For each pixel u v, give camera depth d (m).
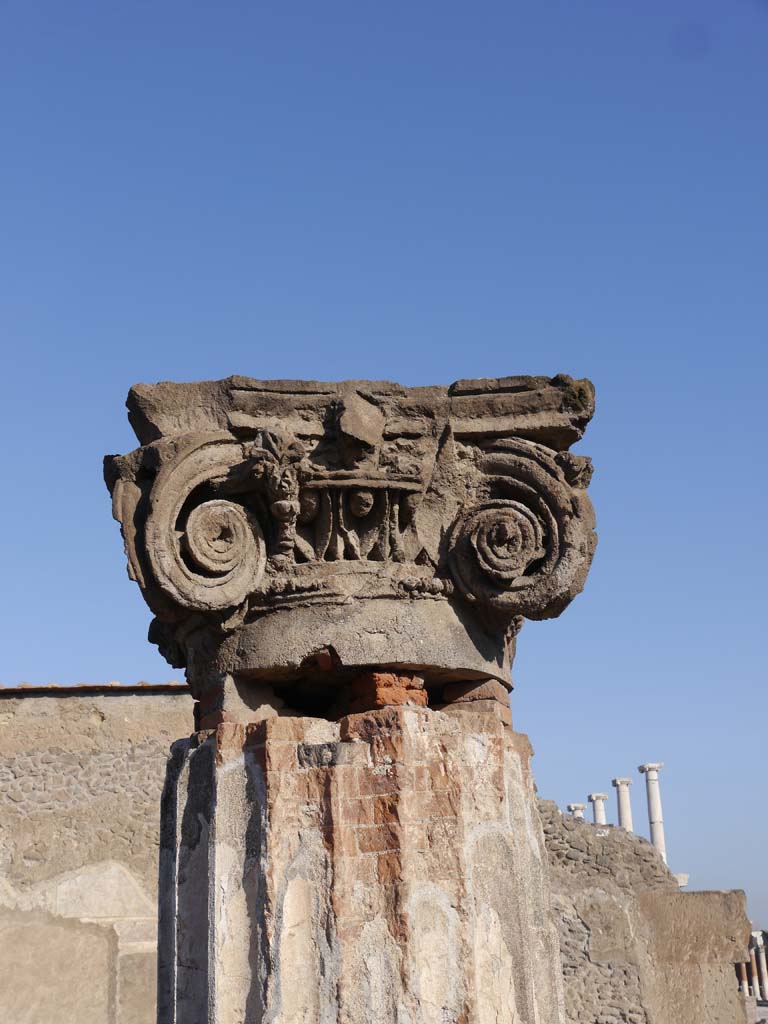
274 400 6.98
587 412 7.19
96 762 17.16
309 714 7.34
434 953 6.32
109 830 16.91
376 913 6.30
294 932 6.28
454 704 7.25
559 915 19.95
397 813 6.40
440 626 6.98
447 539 7.05
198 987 6.43
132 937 16.55
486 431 7.13
